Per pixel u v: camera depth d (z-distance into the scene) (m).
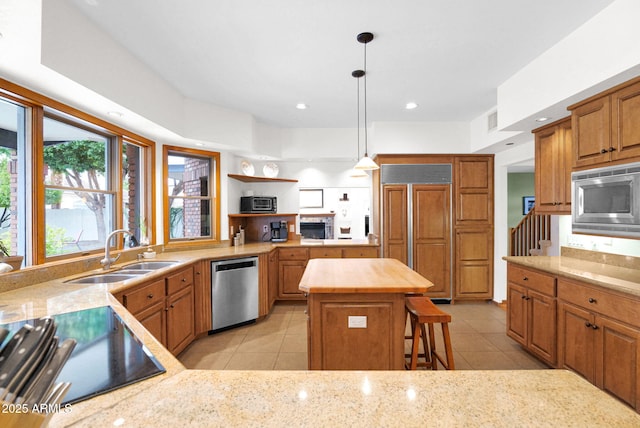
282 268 4.27
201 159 3.92
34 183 2.03
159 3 1.83
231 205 4.20
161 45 2.29
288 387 0.72
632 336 1.74
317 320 1.92
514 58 2.51
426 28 2.10
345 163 4.95
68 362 0.87
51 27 1.68
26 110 2.02
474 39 2.23
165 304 2.46
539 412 0.63
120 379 0.77
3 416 0.49
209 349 2.89
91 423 0.60
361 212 6.96
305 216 7.02
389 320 1.92
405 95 3.30
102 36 2.08
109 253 2.49
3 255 1.88
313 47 2.34
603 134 2.07
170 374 0.79
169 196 3.60
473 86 3.06
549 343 2.38
